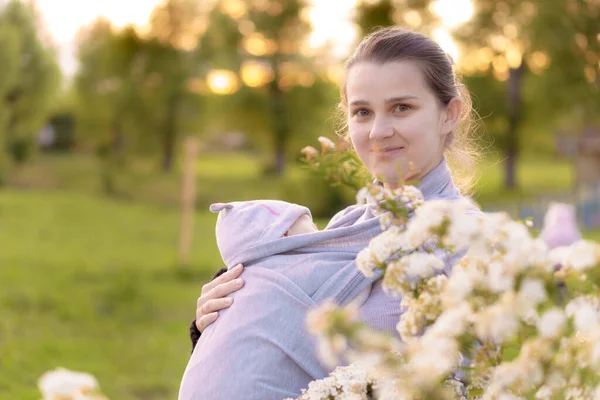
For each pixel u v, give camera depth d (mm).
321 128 43000
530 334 1128
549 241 9797
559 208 9992
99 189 36312
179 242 19984
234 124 44562
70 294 12430
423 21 34250
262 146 45406
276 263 1705
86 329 10312
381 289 1636
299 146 43281
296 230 1801
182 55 41000
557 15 31656
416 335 1376
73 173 39625
